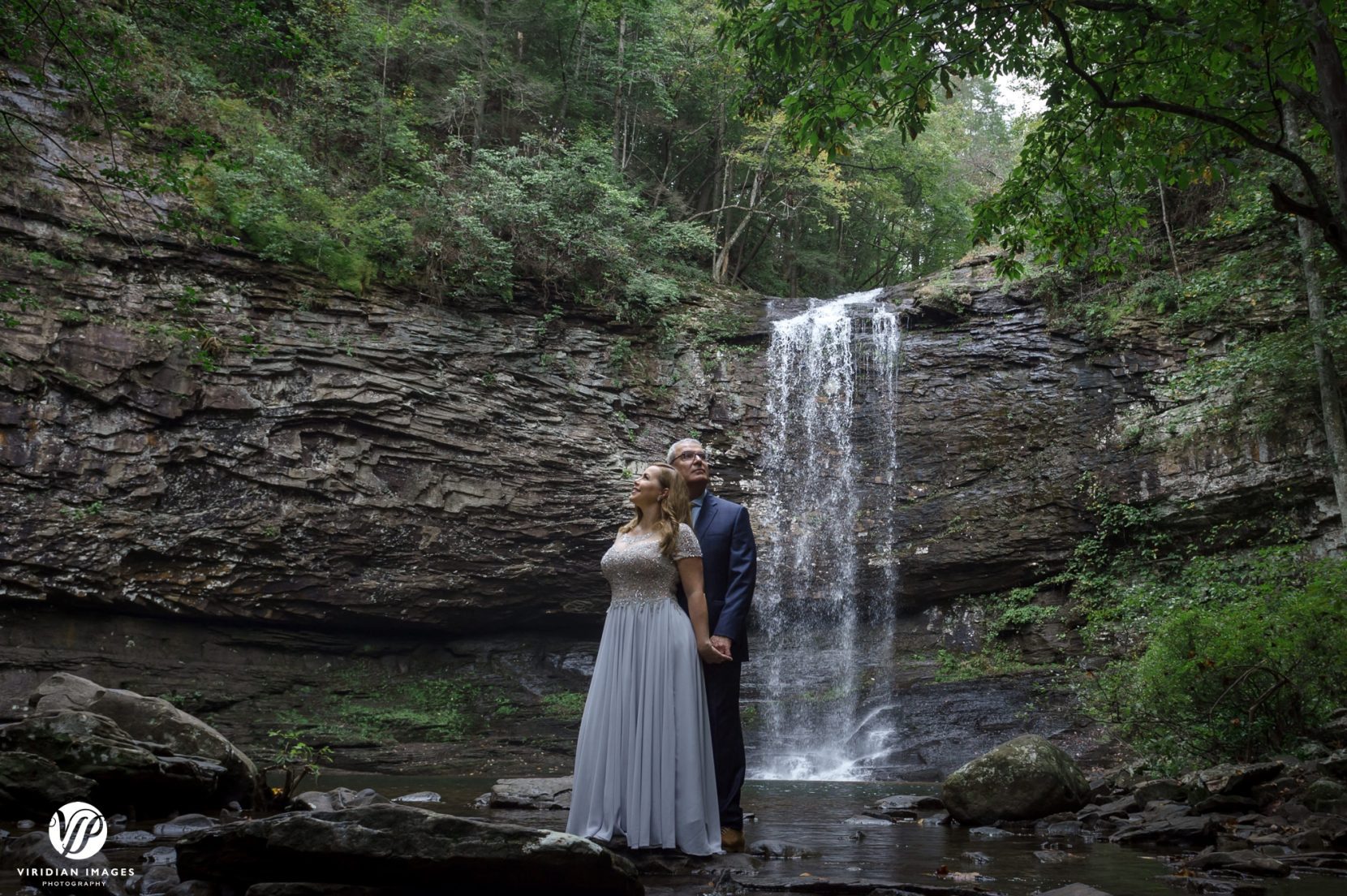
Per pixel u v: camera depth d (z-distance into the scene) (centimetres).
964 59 815
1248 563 1534
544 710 1698
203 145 1051
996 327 1981
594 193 2034
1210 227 1792
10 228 1431
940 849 496
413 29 2161
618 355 1950
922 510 1912
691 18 2520
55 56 1505
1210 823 535
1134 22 762
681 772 427
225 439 1545
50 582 1405
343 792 652
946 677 1681
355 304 1702
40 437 1409
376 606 1692
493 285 1844
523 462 1784
